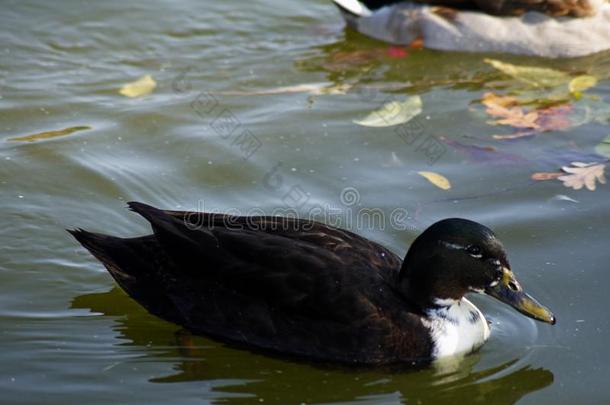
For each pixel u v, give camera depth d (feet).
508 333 35.12
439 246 33.12
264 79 50.83
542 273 36.91
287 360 33.47
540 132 46.09
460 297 33.73
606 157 43.93
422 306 33.73
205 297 33.96
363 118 47.19
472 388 32.58
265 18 56.80
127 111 47.34
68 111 47.32
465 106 48.55
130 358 33.53
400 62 53.21
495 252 33.12
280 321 33.19
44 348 33.68
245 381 32.68
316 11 57.88
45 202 40.65
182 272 34.37
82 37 53.98
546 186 41.81
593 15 54.24
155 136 45.34
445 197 41.11
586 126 46.60
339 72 51.80
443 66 52.90
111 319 35.42
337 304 32.78
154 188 41.65
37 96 48.47
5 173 42.14
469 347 34.12
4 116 46.60
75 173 42.39
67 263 37.88
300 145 44.80
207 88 49.78
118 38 54.08
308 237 34.17
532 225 39.29
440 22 54.24
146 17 56.08
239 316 33.53
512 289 33.45
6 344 33.73
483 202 40.81
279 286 33.09
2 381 31.99
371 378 32.99
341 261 33.45
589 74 52.21
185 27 55.42
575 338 34.27
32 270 37.40
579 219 39.65
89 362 33.19
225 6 57.62
